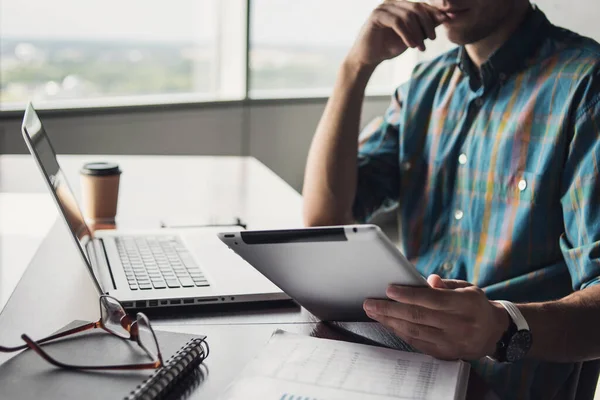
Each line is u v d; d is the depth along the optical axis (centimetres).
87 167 159
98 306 104
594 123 125
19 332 94
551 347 97
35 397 72
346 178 152
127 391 74
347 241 83
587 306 102
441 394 78
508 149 136
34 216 165
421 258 150
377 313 91
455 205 146
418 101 156
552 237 131
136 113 372
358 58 151
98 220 159
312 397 76
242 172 223
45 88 346
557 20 221
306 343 91
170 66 391
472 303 88
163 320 102
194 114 392
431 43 296
